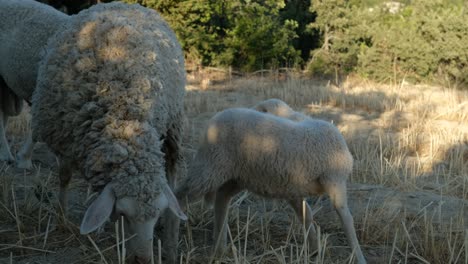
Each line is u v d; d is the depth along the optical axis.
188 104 11.37
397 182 6.73
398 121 10.50
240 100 12.42
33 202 5.62
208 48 17.16
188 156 7.59
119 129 3.98
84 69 4.25
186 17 16.86
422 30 17.16
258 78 16.53
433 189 6.63
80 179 6.42
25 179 6.02
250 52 17.73
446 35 16.59
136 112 4.09
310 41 20.61
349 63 18.66
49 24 5.71
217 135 4.55
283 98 12.59
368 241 5.14
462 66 16.84
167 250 4.60
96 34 4.34
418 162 7.52
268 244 4.96
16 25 5.89
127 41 4.34
